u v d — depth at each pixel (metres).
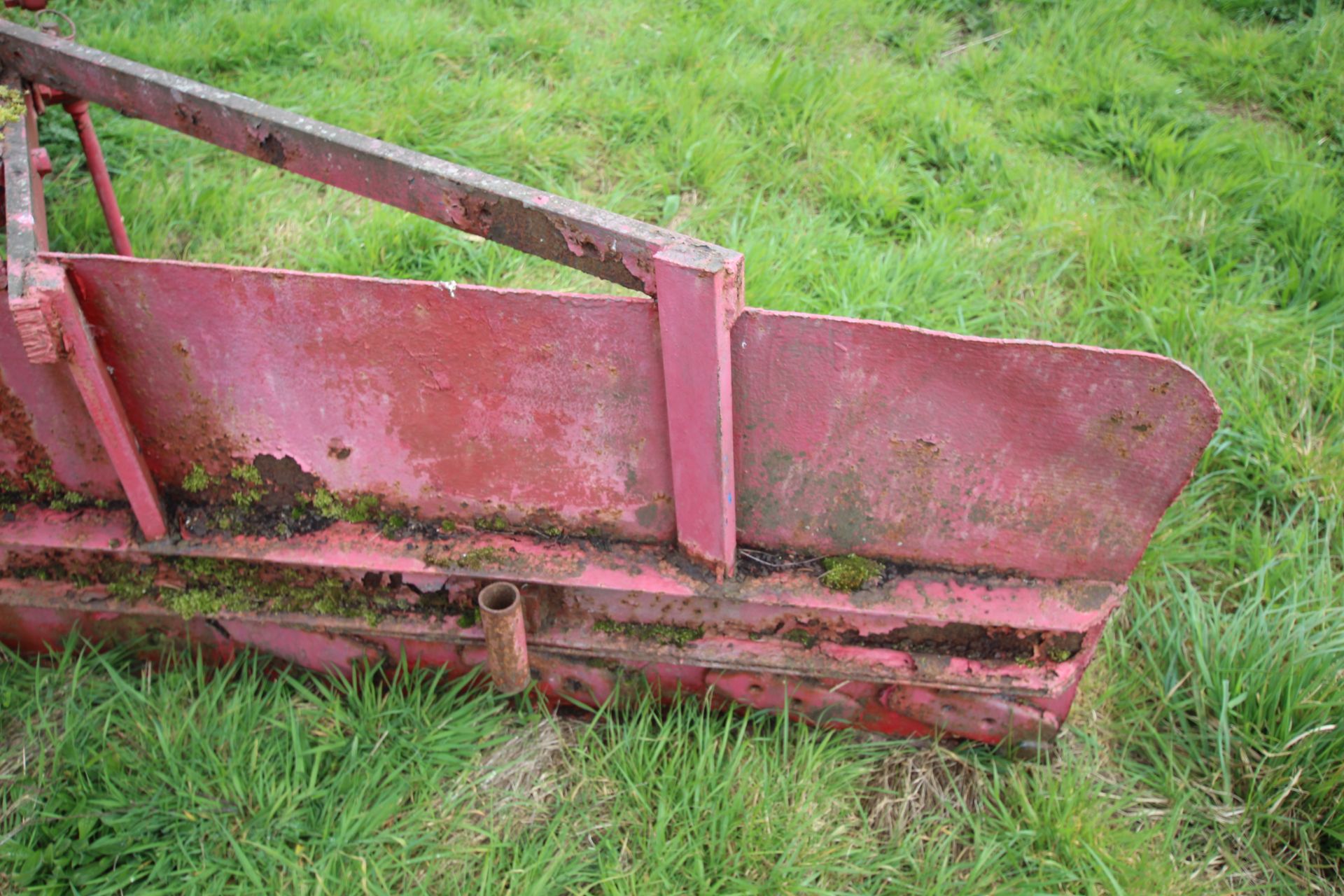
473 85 4.79
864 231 4.24
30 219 2.21
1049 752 2.68
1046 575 2.30
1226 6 5.77
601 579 2.36
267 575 2.52
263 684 2.73
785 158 4.59
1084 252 4.15
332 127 2.37
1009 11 5.63
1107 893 2.40
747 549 2.40
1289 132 4.93
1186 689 2.91
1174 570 3.22
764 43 5.32
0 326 2.18
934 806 2.61
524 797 2.56
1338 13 5.46
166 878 2.33
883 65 5.14
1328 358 3.82
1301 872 2.55
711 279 1.84
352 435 2.33
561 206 2.05
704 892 2.31
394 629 2.53
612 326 2.04
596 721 2.64
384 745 2.60
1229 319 3.90
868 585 2.33
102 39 4.83
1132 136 4.73
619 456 2.26
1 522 2.52
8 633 2.71
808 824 2.46
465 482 2.38
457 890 2.35
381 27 5.09
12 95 2.68
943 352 1.97
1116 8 5.54
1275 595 3.09
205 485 2.47
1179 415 1.96
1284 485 3.40
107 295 2.14
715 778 2.50
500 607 2.31
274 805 2.42
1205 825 2.64
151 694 2.64
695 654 2.46
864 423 2.11
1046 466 2.11
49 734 2.58
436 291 2.05
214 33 4.99
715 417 2.05
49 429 2.38
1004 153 4.63
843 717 2.61
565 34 5.16
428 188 2.21
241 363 2.23
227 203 4.15
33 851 2.32
